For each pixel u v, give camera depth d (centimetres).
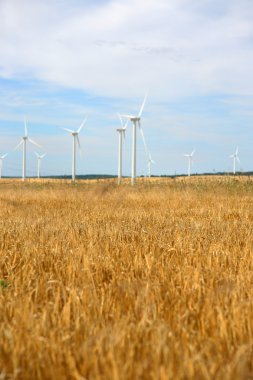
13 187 4388
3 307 710
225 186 3434
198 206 2589
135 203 2831
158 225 1708
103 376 483
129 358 506
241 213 2145
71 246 1261
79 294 769
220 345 574
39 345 552
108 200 3008
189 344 552
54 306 694
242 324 630
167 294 766
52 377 494
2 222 1786
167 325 628
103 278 936
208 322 642
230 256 1080
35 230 1537
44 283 849
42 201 3031
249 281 869
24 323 620
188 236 1352
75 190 3822
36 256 1092
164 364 497
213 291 764
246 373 489
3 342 571
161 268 950
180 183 3853
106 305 715
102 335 555
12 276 922
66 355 525
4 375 502
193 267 951
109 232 1452
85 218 1964
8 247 1262
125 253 1116
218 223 1734
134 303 725
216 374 490
